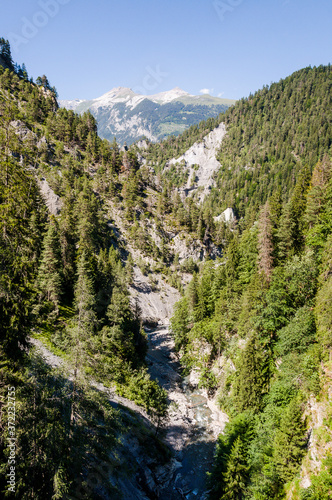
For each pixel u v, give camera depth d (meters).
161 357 75.31
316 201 50.12
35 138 141.62
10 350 18.42
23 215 21.41
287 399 34.34
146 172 195.75
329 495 23.55
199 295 68.25
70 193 118.44
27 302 20.14
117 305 53.03
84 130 186.38
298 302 42.31
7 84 170.25
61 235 69.50
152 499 32.06
